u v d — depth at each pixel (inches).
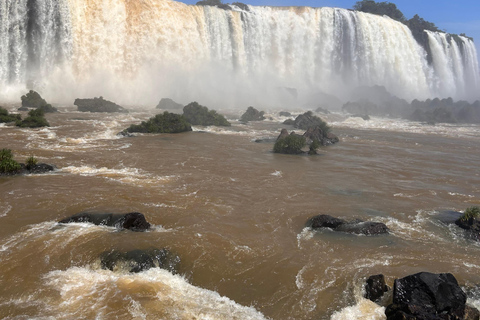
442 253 496.1
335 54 2984.7
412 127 1859.0
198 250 472.7
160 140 1148.5
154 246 468.1
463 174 922.1
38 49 1972.2
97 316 351.9
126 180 721.6
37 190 637.3
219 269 440.8
